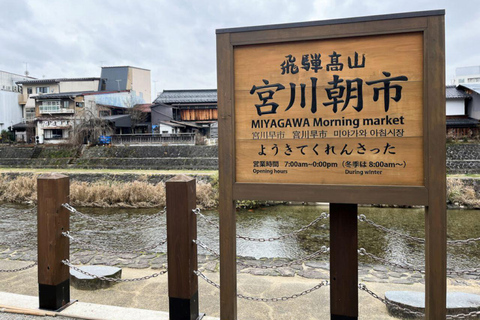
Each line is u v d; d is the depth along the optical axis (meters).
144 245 10.05
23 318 3.64
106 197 17.97
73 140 31.25
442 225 2.67
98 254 7.80
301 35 2.89
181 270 3.39
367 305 4.70
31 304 3.96
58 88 43.03
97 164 28.62
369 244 10.14
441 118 2.64
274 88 3.01
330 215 3.17
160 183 19.19
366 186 2.80
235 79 3.09
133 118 38.56
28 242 9.51
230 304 3.21
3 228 12.36
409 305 4.21
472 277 6.24
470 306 4.21
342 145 2.88
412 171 2.75
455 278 6.18
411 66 2.72
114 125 36.12
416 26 2.66
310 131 2.94
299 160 2.97
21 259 7.31
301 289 5.41
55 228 3.79
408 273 6.36
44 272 3.80
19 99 43.69
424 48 2.65
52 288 3.79
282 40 2.93
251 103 3.07
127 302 4.84
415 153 2.74
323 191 2.89
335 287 3.19
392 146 2.78
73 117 34.62
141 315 3.68
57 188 3.81
